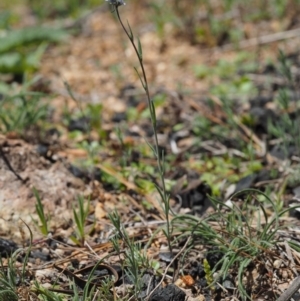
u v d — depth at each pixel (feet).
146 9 28.22
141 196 14.96
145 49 24.88
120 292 11.52
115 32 26.86
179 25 25.25
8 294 10.99
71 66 24.26
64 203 14.23
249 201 14.29
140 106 20.01
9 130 16.14
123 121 19.51
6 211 13.56
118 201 14.82
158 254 12.58
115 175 15.49
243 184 15.03
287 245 11.89
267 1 26.43
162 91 21.22
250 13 26.03
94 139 18.20
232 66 22.49
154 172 16.08
